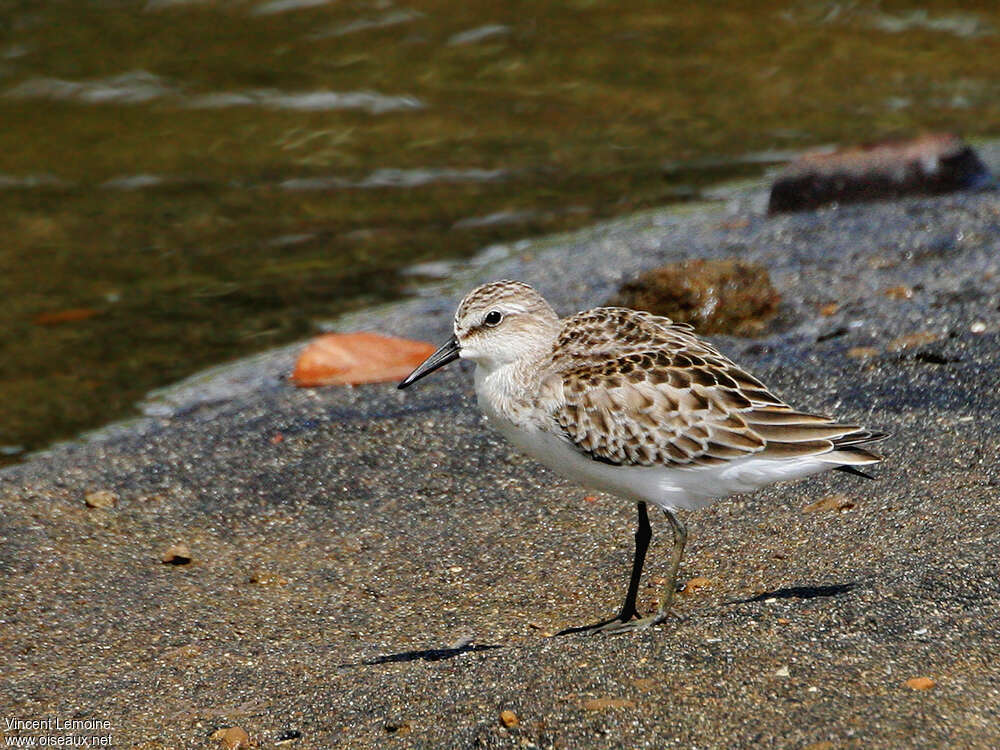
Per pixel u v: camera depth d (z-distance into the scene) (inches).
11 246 701.3
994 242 631.2
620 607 366.3
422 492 453.4
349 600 383.6
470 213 748.6
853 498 404.5
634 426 346.0
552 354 366.0
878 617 313.1
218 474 472.7
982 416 446.3
